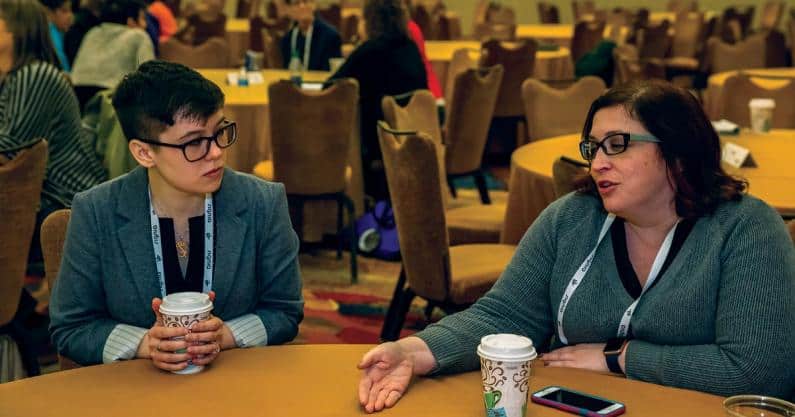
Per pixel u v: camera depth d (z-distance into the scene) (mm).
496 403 1438
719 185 1819
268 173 4734
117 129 3900
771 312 1729
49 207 3725
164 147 1775
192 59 7078
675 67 9633
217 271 1908
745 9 11445
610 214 1865
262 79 5926
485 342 1448
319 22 6938
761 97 5031
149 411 1487
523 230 3488
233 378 1623
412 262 3174
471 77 5055
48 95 3695
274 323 1958
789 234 1863
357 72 5223
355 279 4699
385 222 5008
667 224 1816
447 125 5156
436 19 11109
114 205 1890
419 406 1528
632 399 1561
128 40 5914
